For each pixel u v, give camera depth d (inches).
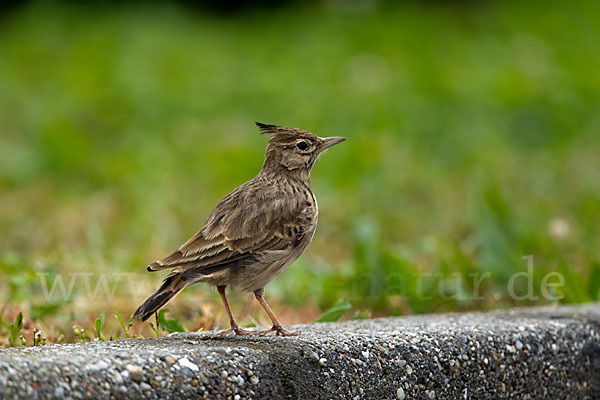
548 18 1090.1
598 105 773.9
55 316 329.4
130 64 897.5
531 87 778.2
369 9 1130.7
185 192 580.7
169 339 248.1
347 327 277.1
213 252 265.4
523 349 274.7
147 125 752.3
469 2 1162.0
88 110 768.9
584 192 557.3
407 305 380.5
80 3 1149.7
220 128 735.7
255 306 362.0
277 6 1184.2
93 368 201.9
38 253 470.6
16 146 693.3
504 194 565.3
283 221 280.1
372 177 598.9
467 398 262.2
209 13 1176.2
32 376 192.7
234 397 219.8
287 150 310.5
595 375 291.4
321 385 235.1
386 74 846.5
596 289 370.0
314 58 927.0
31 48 984.9
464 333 267.0
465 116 743.1
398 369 249.1
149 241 484.4
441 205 546.9
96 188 622.8
